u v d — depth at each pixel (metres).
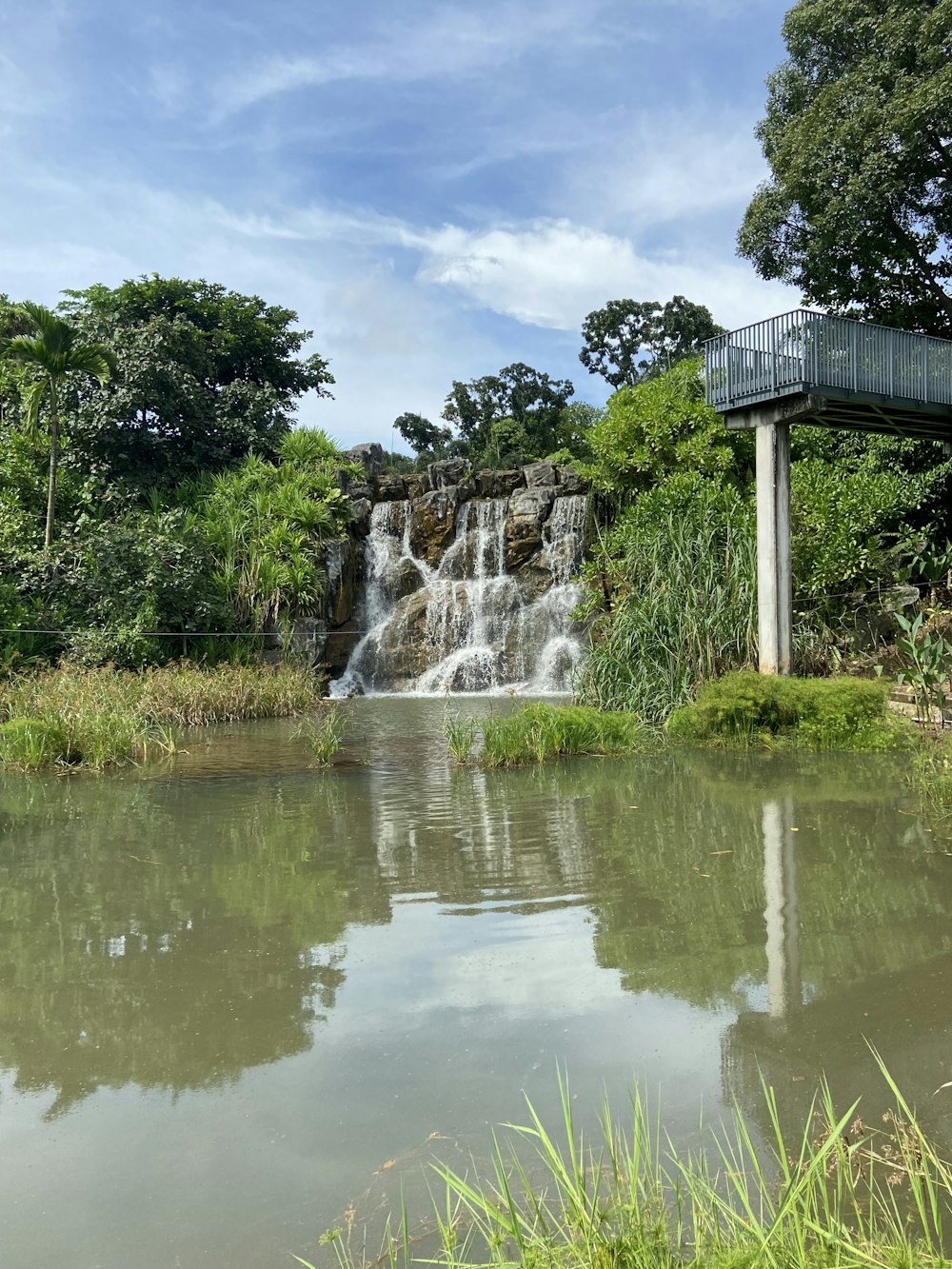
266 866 6.45
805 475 17.55
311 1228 2.51
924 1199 2.52
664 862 6.28
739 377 13.39
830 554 16.25
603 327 53.72
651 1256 2.19
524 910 5.32
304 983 4.30
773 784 8.89
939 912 5.05
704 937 4.79
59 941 4.97
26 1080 3.43
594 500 22.61
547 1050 3.53
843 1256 2.19
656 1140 2.86
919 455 19.98
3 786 9.77
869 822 7.23
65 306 29.91
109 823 7.95
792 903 5.29
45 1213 2.61
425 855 6.66
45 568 19.66
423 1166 2.78
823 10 19.30
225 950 4.78
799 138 19.23
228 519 22.34
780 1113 3.02
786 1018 3.77
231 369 31.95
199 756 11.79
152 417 25.84
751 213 20.59
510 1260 2.30
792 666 13.23
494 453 45.94
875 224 19.34
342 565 23.25
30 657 17.89
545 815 7.88
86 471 24.47
